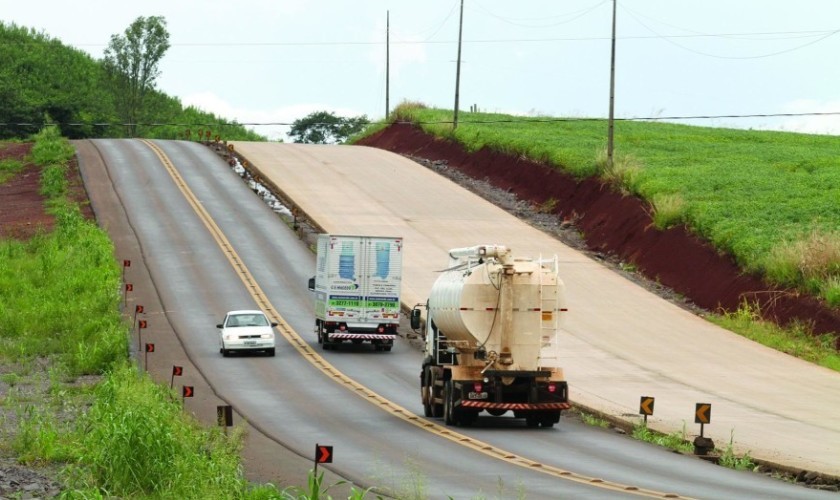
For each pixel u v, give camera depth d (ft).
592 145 516.73
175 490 106.01
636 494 114.32
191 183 488.02
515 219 434.30
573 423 182.80
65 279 333.01
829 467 139.54
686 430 170.30
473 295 172.65
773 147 549.54
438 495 113.39
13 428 150.61
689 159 486.79
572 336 275.59
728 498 113.70
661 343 270.26
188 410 183.21
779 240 323.16
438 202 460.96
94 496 100.22
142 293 326.24
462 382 171.53
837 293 278.67
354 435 161.58
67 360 232.53
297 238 402.72
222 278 346.54
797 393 216.13
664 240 361.71
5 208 453.99
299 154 572.92
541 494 114.11
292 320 304.91
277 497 103.45
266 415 180.65
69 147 563.89
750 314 292.81
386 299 272.10
